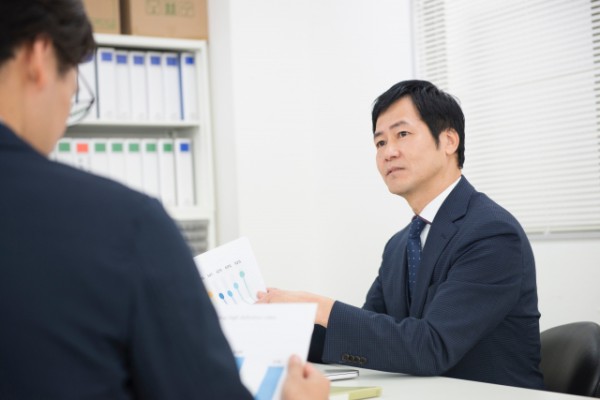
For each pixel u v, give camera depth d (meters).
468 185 1.78
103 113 3.04
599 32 2.55
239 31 3.18
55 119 0.73
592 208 2.59
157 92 3.15
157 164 3.14
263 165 3.21
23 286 0.61
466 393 1.28
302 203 3.30
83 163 3.01
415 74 3.30
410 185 1.76
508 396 1.24
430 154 1.76
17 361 0.61
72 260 0.62
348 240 3.38
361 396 1.25
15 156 0.66
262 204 3.21
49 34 0.69
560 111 2.69
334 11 3.41
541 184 2.76
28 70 0.69
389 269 1.92
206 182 3.20
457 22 3.10
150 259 0.64
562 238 2.67
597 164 2.58
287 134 3.28
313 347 1.69
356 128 3.40
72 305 0.61
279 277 3.22
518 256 1.62
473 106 3.03
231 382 0.67
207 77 3.23
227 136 3.23
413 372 1.47
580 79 2.62
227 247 1.42
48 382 0.61
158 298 0.64
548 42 2.73
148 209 0.66
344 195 3.38
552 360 1.68
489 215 1.66
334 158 3.38
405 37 3.32
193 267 0.68
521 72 2.83
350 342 1.47
